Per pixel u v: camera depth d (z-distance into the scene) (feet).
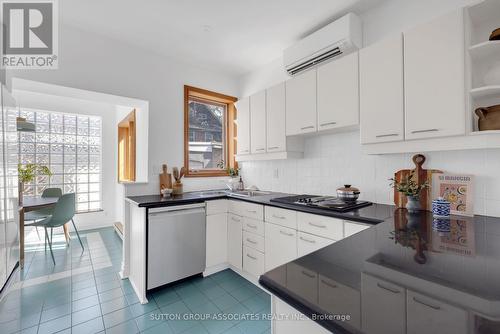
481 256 2.58
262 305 6.27
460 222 4.28
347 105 5.99
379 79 5.33
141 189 8.46
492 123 4.06
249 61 9.68
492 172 4.70
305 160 8.37
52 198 11.02
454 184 5.07
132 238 7.64
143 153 9.36
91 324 5.47
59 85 6.97
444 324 1.35
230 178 10.84
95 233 13.14
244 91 11.05
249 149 9.27
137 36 7.78
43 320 5.61
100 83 7.64
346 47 6.44
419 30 4.73
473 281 1.95
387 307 1.55
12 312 5.91
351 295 1.73
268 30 7.53
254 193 9.06
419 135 4.70
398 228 3.87
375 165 6.52
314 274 2.11
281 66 9.30
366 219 4.66
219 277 7.88
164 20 6.97
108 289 7.09
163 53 8.93
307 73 7.02
